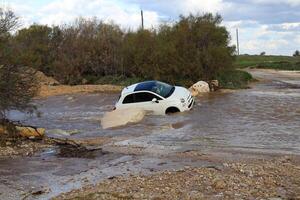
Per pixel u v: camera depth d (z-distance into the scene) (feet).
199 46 118.32
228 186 31.58
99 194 30.60
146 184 32.73
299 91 100.83
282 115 64.75
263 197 29.14
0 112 54.49
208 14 121.19
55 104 91.61
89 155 44.42
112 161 41.52
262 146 45.62
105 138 53.62
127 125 62.13
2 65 52.85
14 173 38.06
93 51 139.23
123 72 134.51
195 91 98.37
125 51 131.23
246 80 131.54
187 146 46.83
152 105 69.87
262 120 61.00
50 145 49.67
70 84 136.15
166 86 74.23
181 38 118.01
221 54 114.21
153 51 122.72
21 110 58.54
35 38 144.46
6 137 51.62
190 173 35.22
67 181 35.35
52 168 39.60
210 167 37.27
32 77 56.39
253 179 33.32
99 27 147.33
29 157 44.21
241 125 57.72
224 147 45.70
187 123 61.00
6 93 53.47
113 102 90.99
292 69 215.92
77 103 91.76
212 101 83.76
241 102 81.00
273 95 92.27
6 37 56.34
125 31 144.77
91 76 139.74
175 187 31.68
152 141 50.19
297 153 42.37
